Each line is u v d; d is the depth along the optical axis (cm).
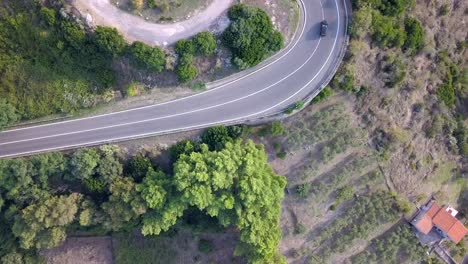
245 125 7562
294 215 8406
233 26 6800
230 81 7500
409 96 8194
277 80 7531
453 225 8681
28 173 7138
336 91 7669
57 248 8256
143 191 7169
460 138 8875
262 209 7538
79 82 7275
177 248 8500
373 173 8406
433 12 8038
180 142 7488
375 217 8562
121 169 7425
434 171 8969
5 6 6869
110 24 6831
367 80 7744
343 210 8550
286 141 7825
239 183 7156
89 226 7975
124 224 7688
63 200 7206
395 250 8806
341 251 8688
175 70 7100
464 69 8788
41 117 7462
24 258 7931
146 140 7562
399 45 7600
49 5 6775
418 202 8919
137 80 7319
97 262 8400
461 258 9356
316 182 8256
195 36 6881
